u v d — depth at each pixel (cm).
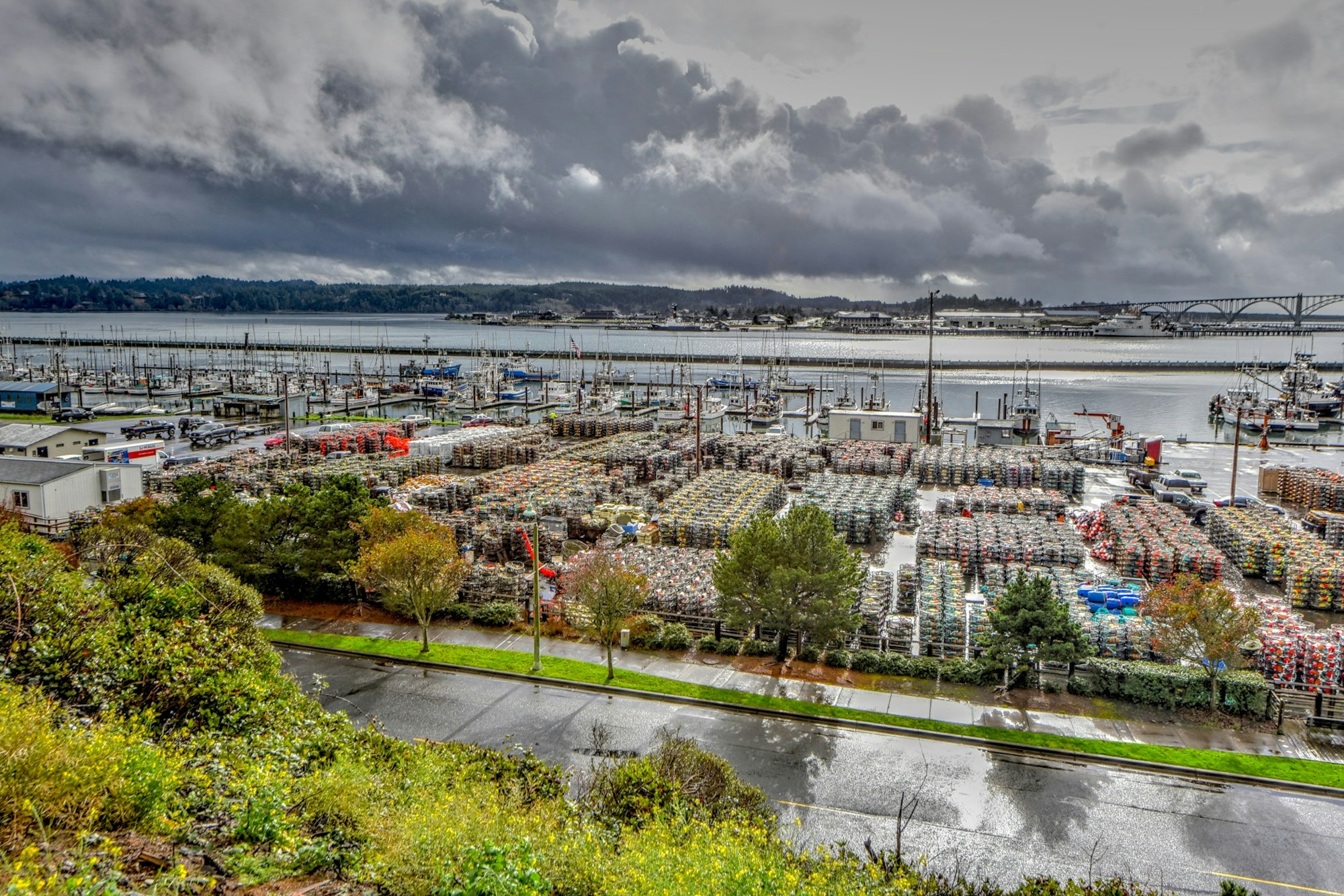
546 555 5934
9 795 1362
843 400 16938
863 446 10394
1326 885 2650
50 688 2177
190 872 1458
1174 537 6116
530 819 2122
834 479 8525
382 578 4553
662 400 18400
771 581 4197
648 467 9212
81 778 1469
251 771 1923
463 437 11506
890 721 3697
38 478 6725
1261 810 3056
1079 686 3962
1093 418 16188
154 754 1688
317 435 11350
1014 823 2964
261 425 13725
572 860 1834
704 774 2658
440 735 3572
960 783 3225
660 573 5281
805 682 4106
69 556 3806
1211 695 3769
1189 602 3853
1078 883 2403
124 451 8862
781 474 9231
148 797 1561
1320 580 5150
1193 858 2781
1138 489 8825
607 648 4188
